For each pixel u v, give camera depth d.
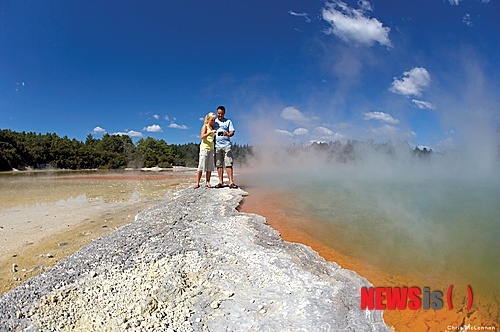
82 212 5.95
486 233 3.92
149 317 2.25
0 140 30.75
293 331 2.07
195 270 2.90
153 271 2.87
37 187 10.35
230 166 7.92
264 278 2.76
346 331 2.10
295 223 4.64
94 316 2.27
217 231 3.96
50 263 3.48
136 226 4.23
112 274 2.84
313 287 2.61
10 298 2.51
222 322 2.18
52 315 2.29
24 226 4.99
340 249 3.60
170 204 5.68
